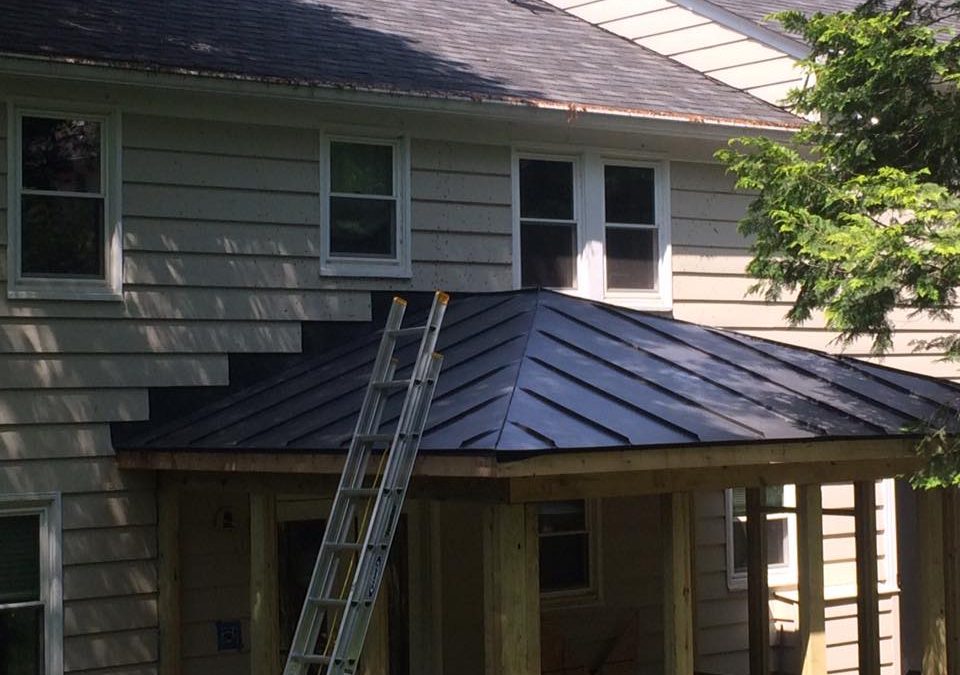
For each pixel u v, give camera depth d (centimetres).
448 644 1307
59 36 1148
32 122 1140
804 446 978
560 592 1408
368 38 1403
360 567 841
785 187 1034
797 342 1531
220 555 1206
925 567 1141
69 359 1133
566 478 893
